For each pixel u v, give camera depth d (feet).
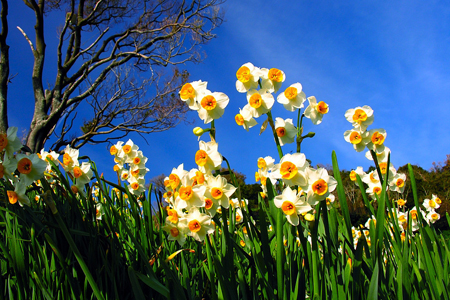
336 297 1.29
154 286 1.24
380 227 1.36
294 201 1.29
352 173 2.37
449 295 1.49
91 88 12.93
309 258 1.34
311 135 1.46
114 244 1.59
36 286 1.35
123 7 13.75
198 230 1.40
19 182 1.36
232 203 2.21
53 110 12.68
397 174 2.27
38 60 12.48
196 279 1.85
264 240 1.36
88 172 1.92
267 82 1.53
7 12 10.98
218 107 1.44
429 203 4.39
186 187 1.35
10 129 1.38
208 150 1.40
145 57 13.55
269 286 1.25
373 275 1.27
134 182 2.60
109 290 1.47
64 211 1.57
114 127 13.57
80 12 13.75
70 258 1.42
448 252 1.67
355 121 1.73
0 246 1.29
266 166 1.92
